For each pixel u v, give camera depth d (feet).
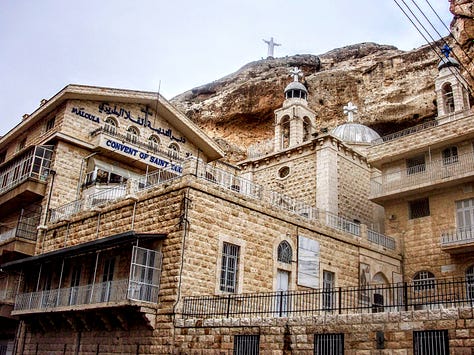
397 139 101.81
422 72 154.40
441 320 39.86
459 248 87.71
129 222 70.74
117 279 68.03
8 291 89.15
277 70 186.50
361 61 178.09
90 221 78.59
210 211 64.69
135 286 59.47
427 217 96.89
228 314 54.80
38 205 90.38
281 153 118.01
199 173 66.85
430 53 154.92
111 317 65.10
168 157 102.63
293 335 47.29
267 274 69.31
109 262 71.05
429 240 95.30
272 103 175.83
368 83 165.17
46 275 83.10
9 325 90.12
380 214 116.16
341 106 168.55
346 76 169.58
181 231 61.41
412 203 100.94
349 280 82.79
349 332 44.19
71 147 92.99
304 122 131.13
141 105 105.29
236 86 188.75
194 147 114.01
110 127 98.58
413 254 96.78
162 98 105.09
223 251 65.21
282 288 71.61
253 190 76.95
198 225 62.80
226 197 67.05
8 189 92.84
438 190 96.32
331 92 170.60
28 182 88.28
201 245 62.44
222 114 182.39
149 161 98.99
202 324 54.70
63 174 90.84
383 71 162.91
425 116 150.71
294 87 130.93
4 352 88.94
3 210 99.76
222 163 123.54
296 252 74.59
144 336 60.23
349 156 114.21
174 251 61.31
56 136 90.94
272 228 72.08
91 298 64.03
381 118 157.69
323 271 78.74
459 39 138.10
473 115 91.61
